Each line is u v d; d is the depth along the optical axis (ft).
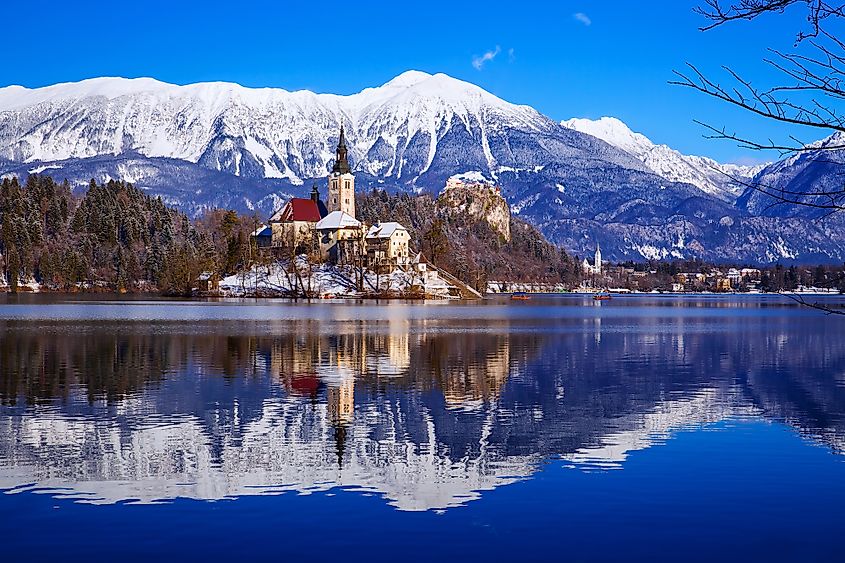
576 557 74.23
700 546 77.05
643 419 138.31
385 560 73.10
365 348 263.90
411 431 126.82
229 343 277.44
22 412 140.05
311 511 86.33
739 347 285.43
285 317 457.27
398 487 95.35
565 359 236.84
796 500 90.84
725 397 163.32
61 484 95.50
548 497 91.71
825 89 41.45
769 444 118.52
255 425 130.11
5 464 104.63
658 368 215.10
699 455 111.65
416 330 357.82
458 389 171.53
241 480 97.71
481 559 73.51
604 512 86.63
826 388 177.58
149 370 198.29
